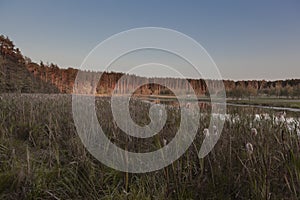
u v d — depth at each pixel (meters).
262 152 2.38
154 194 2.18
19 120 4.17
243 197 2.17
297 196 2.05
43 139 3.49
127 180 2.29
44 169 2.52
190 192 2.20
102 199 2.14
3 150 2.92
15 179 2.20
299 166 1.99
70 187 2.29
